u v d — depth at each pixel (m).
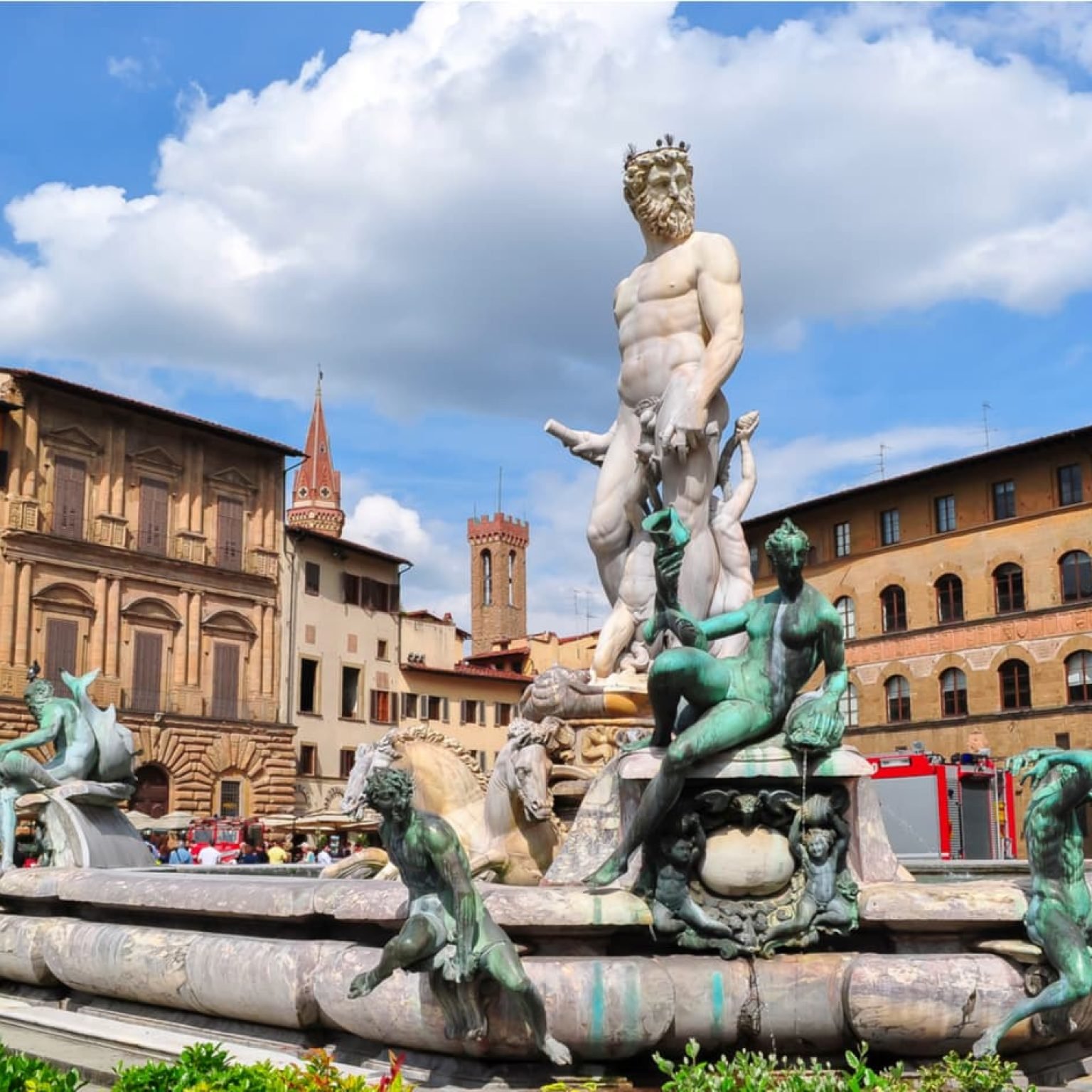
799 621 6.24
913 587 58.28
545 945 6.30
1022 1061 6.27
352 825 14.42
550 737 9.91
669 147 11.30
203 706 59.09
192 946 7.53
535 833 9.71
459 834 10.09
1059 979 5.94
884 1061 6.23
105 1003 8.55
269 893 7.19
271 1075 4.92
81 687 12.59
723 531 11.20
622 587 11.30
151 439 58.66
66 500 55.06
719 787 6.28
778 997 6.15
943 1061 5.39
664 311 11.33
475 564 154.75
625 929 6.32
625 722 10.44
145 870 10.21
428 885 5.87
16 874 9.67
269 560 62.84
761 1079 4.77
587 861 7.41
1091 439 52.66
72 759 12.10
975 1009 5.97
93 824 11.92
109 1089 6.20
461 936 5.79
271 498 63.59
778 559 6.31
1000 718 54.34
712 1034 6.15
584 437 12.06
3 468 52.97
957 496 57.22
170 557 58.59
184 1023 7.75
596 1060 6.11
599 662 11.00
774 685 6.27
